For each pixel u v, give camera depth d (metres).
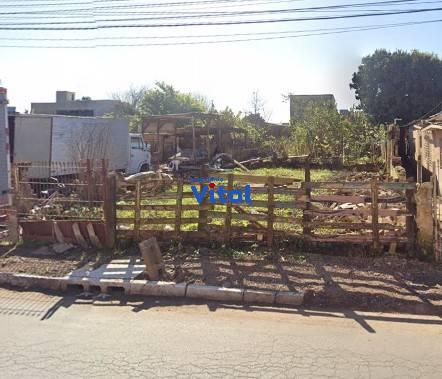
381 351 4.50
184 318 5.46
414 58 38.28
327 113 29.72
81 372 4.00
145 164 22.83
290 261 7.41
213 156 28.88
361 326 5.22
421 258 7.55
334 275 6.79
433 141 18.00
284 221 8.14
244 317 5.51
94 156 16.36
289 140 31.58
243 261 7.47
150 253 6.75
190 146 30.56
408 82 37.94
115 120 19.25
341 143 28.45
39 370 4.04
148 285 6.41
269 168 26.53
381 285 6.43
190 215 10.99
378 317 5.54
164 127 33.44
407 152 27.64
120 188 9.02
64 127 16.70
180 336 4.86
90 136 17.17
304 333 4.98
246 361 4.23
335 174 22.16
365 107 39.91
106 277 6.78
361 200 7.91
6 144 12.31
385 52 39.41
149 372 4.00
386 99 38.53
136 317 5.50
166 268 7.13
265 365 4.15
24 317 5.49
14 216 8.85
